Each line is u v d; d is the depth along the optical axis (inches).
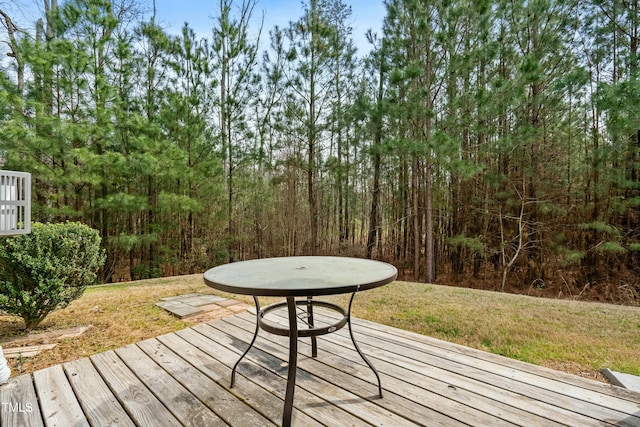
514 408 62.7
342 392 69.6
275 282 59.0
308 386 72.4
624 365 93.7
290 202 423.5
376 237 467.8
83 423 60.1
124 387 72.7
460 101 234.5
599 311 144.6
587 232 291.3
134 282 225.0
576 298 276.7
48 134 230.4
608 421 58.3
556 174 300.5
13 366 88.7
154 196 303.6
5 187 96.2
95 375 78.4
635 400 64.9
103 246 287.6
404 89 251.8
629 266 280.5
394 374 77.2
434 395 67.8
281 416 61.7
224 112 356.5
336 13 397.1
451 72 244.7
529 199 295.7
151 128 276.7
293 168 376.2
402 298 166.7
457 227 360.8
